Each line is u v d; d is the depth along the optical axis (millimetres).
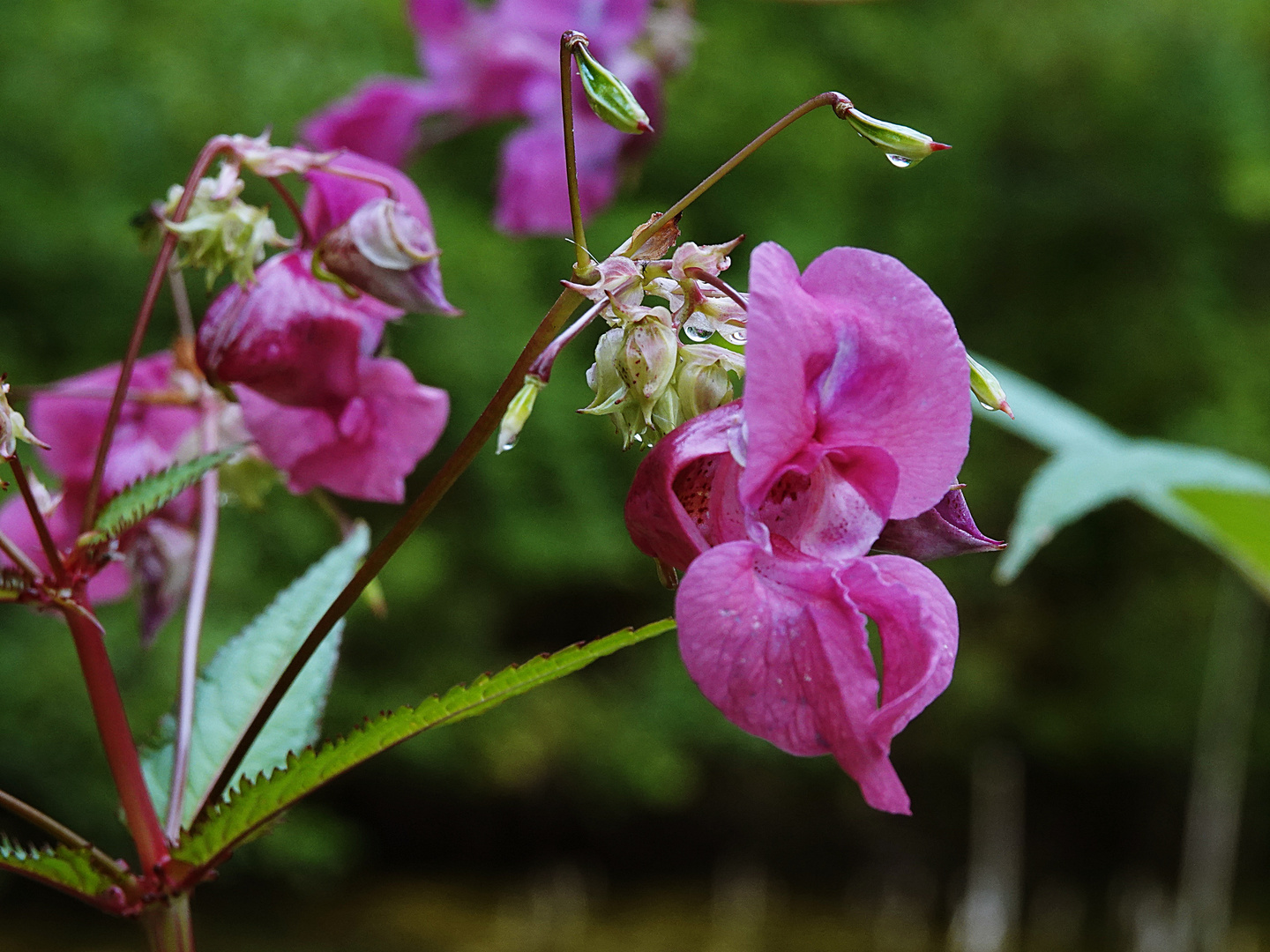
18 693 1899
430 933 2334
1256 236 2846
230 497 315
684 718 2500
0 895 2215
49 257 1989
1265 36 2787
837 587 241
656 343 248
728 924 2543
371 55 2131
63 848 263
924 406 246
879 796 238
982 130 2730
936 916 2686
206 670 292
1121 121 2781
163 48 2049
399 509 2133
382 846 2738
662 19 493
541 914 2510
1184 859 2762
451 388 2027
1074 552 2902
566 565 2279
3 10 2057
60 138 2004
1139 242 2832
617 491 2279
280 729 289
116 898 266
